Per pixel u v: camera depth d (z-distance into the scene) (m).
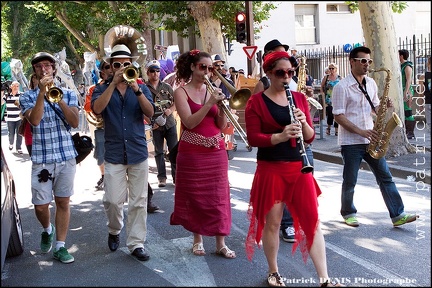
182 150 4.85
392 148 9.67
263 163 4.16
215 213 4.84
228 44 15.98
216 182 4.82
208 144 4.77
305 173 4.00
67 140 4.93
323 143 12.27
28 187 8.99
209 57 4.79
